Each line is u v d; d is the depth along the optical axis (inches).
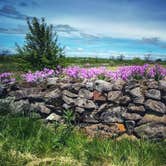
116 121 114.8
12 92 133.2
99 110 117.8
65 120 120.0
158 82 117.3
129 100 115.7
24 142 98.3
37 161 90.0
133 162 88.9
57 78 140.7
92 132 115.1
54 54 185.8
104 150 97.2
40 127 109.8
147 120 110.4
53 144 99.8
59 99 124.2
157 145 101.0
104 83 122.5
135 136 110.6
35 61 184.7
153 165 89.4
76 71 152.3
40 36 188.1
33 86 135.0
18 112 125.6
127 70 146.9
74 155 94.7
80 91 123.5
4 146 95.4
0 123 109.2
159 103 111.6
